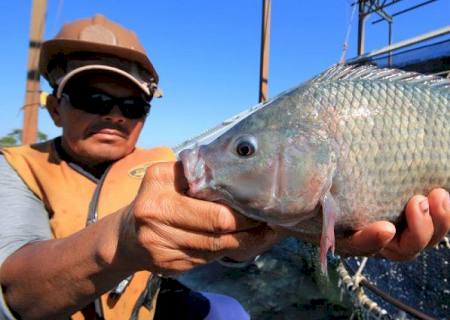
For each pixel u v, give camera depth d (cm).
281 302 109
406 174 46
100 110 53
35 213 49
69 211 50
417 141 46
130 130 56
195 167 37
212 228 30
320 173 42
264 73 225
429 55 152
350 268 107
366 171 44
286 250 134
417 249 46
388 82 47
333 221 42
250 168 39
